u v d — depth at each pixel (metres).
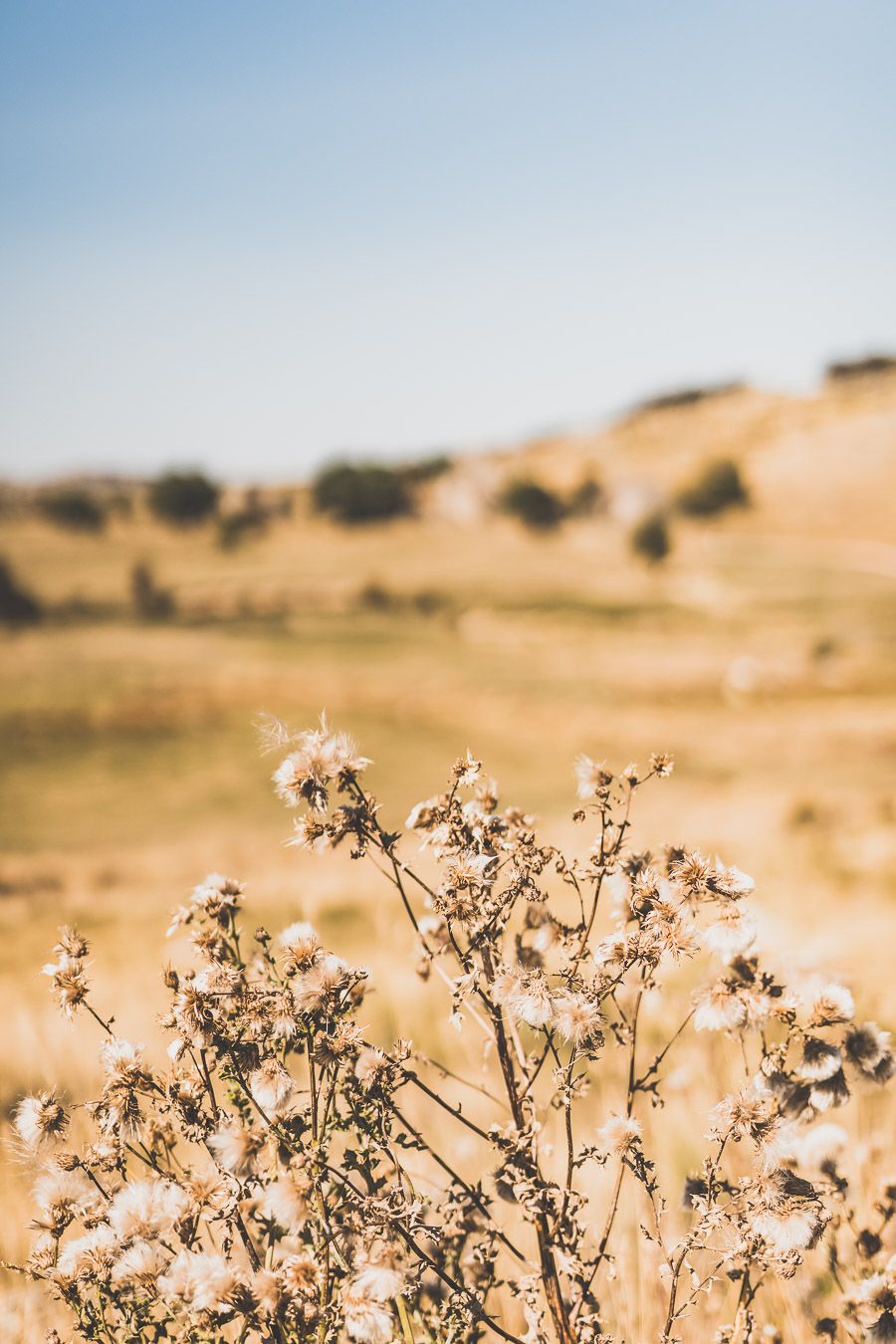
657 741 51.12
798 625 90.31
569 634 91.25
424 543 149.38
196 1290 1.54
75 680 61.34
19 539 141.88
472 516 168.75
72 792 41.78
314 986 1.68
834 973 1.92
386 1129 1.73
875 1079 1.76
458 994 1.72
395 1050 1.73
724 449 198.50
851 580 114.81
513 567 127.38
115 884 23.17
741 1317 1.76
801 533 150.75
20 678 62.00
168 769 45.81
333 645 84.25
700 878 1.76
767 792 30.77
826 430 189.12
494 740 51.84
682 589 113.06
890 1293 1.89
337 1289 1.62
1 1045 5.70
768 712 59.22
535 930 1.99
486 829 1.84
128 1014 6.16
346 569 125.69
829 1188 1.99
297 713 55.22
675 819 20.97
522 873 1.77
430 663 74.81
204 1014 1.71
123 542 149.25
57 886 23.34
